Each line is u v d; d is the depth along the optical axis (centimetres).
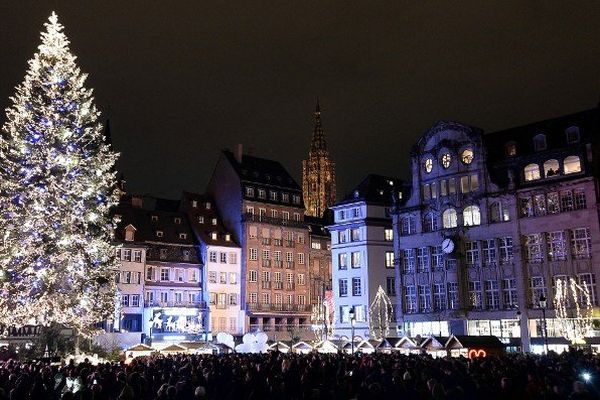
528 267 6788
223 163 10869
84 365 2980
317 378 2416
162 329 9056
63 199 4562
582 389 1530
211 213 10569
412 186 8006
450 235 7431
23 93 4666
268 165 11431
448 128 7694
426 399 1820
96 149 4966
